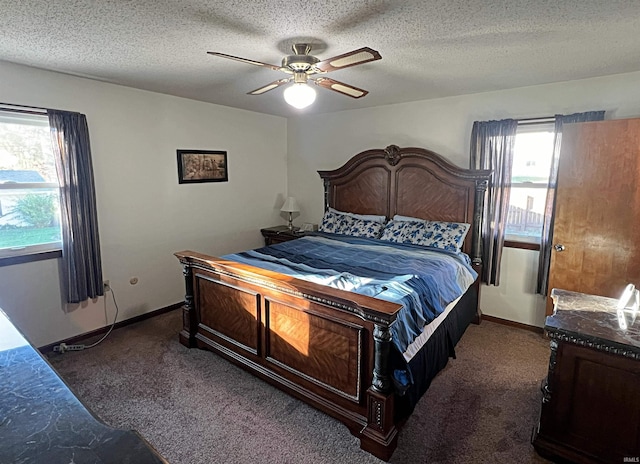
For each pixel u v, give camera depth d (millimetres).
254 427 2158
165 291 3941
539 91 3256
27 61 2604
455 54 2416
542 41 2168
